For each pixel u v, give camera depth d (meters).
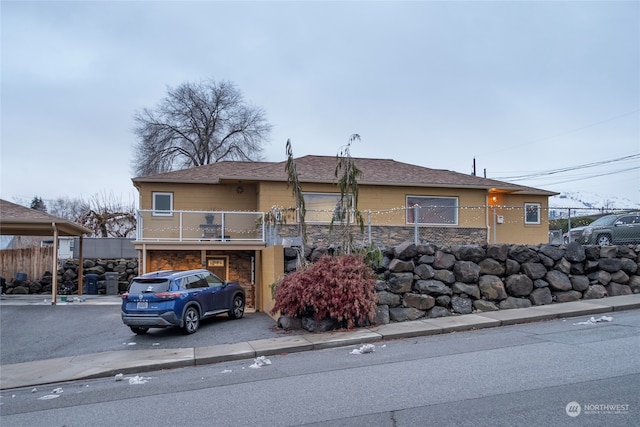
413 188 20.11
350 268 11.16
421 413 5.30
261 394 6.48
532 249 12.67
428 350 8.55
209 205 19.52
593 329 9.30
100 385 7.95
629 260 13.12
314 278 11.09
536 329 9.76
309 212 18.78
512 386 6.05
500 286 12.04
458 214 20.45
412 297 11.58
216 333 11.47
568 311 11.02
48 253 24.09
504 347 8.30
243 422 5.40
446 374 6.82
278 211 14.62
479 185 20.39
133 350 10.28
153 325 11.20
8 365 9.70
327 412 5.55
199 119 42.84
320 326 10.84
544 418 4.95
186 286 11.85
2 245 30.64
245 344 10.06
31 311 15.63
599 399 5.43
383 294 11.45
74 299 18.31
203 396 6.61
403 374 7.00
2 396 7.72
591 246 13.16
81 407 6.56
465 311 11.64
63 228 18.50
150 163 40.97
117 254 25.58
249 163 22.55
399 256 11.95
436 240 19.92
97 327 13.05
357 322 11.00
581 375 6.34
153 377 8.23
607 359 7.04
